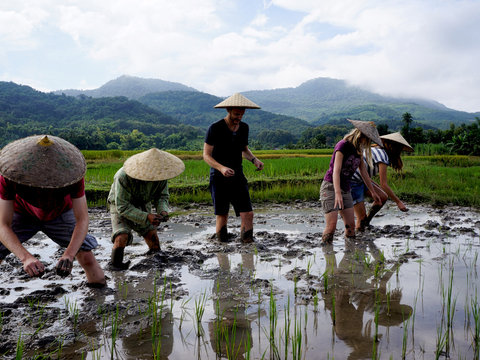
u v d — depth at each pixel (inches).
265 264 175.6
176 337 107.6
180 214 309.6
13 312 122.4
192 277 158.6
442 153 1753.2
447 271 163.0
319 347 100.8
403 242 213.3
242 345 102.7
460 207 336.5
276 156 1439.5
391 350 99.0
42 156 100.6
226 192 214.1
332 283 149.8
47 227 131.2
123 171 167.3
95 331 111.2
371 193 222.2
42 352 100.0
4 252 122.6
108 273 163.8
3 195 110.9
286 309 125.6
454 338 104.9
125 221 174.6
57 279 155.8
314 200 379.9
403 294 137.6
